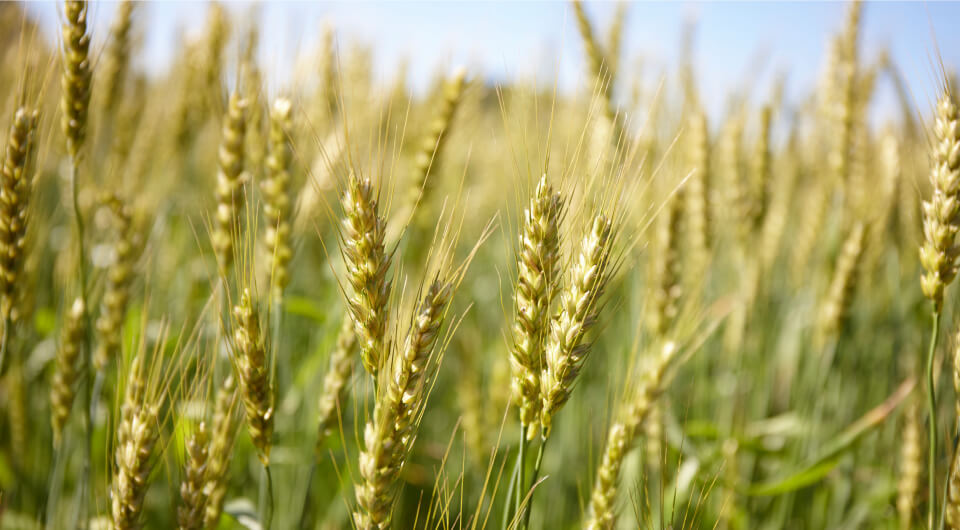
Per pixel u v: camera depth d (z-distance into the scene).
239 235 0.53
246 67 0.64
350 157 0.48
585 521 0.58
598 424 0.87
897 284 0.93
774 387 1.08
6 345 0.57
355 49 1.00
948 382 0.76
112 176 0.76
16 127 0.56
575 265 0.50
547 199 0.49
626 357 0.75
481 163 1.30
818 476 0.71
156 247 0.85
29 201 0.57
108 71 0.74
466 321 1.09
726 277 1.05
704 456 0.73
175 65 1.04
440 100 0.71
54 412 0.61
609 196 0.51
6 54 0.81
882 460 0.90
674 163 0.72
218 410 0.56
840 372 0.88
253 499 0.75
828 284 0.89
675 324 0.71
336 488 0.77
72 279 0.65
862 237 0.77
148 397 0.54
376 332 0.48
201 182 1.04
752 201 0.87
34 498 0.73
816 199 1.02
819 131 1.11
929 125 0.54
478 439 0.76
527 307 0.50
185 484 0.52
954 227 0.52
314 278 1.05
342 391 0.58
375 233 0.48
